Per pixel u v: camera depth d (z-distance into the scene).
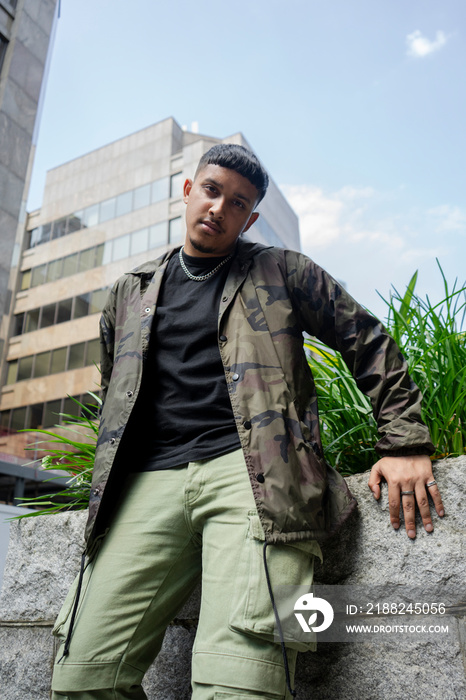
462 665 1.00
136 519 1.04
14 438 6.53
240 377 1.02
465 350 1.42
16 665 1.55
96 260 31.61
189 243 1.22
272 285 1.15
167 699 1.30
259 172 1.18
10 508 2.36
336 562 1.16
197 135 34.03
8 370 30.39
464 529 1.06
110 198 33.00
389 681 1.06
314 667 1.14
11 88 7.79
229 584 0.88
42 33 8.52
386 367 1.09
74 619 1.00
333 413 1.51
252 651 0.83
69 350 29.41
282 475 0.92
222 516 0.95
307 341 1.61
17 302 32.53
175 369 1.11
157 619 1.03
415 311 1.56
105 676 0.95
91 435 1.75
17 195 7.66
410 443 1.04
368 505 1.16
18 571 1.62
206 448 1.01
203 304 1.16
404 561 1.09
